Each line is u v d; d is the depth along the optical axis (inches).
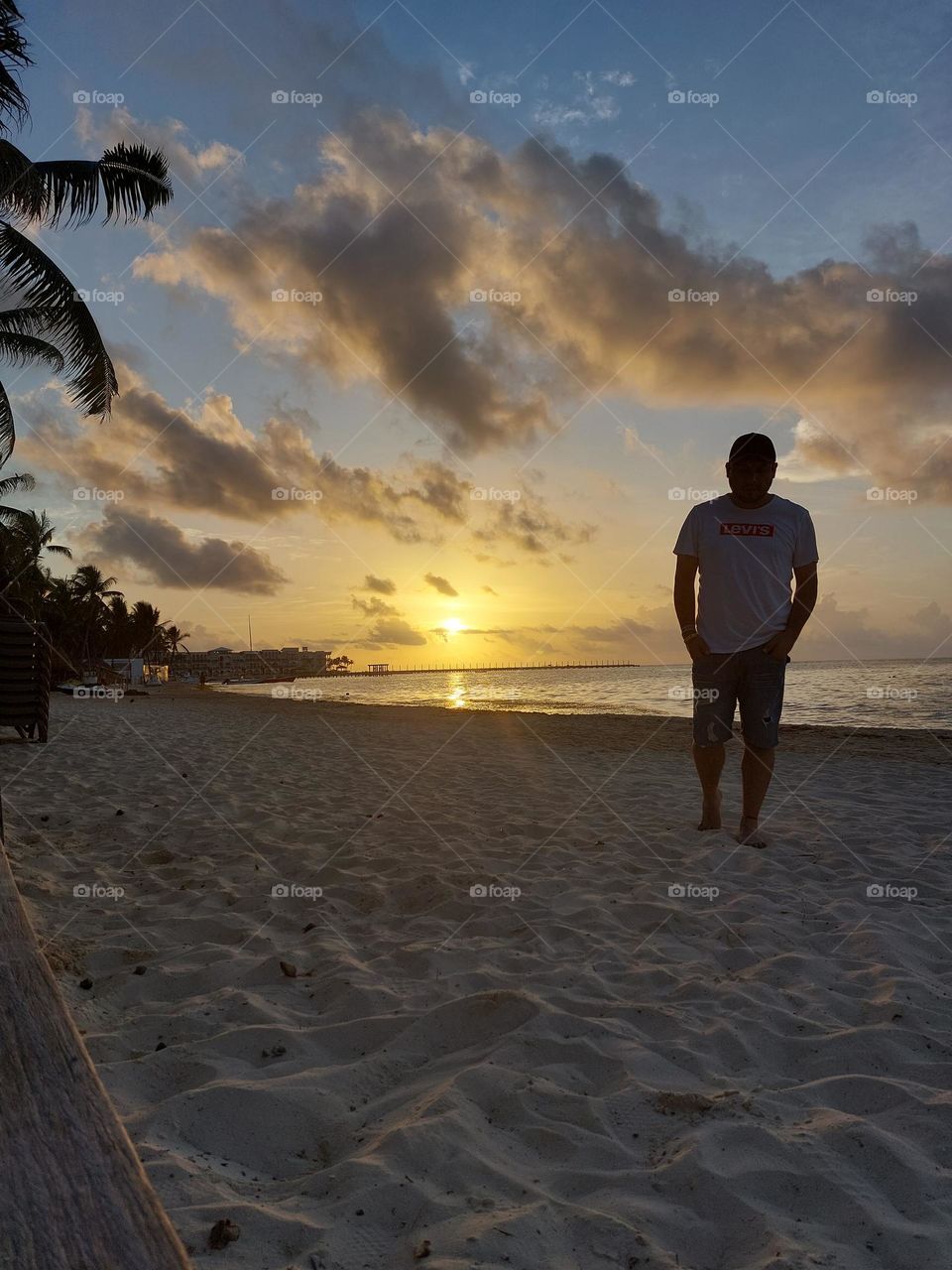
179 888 149.9
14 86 385.7
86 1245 23.0
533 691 2246.6
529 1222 55.9
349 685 3973.9
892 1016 95.4
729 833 197.3
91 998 100.1
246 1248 53.5
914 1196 60.6
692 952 119.8
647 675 4394.7
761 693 185.3
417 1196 59.7
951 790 285.6
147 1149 64.9
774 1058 86.4
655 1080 79.4
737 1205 59.4
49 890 145.5
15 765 314.5
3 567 1298.0
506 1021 92.8
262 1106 73.3
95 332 485.1
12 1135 27.1
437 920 133.4
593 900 143.5
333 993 101.7
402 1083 80.7
